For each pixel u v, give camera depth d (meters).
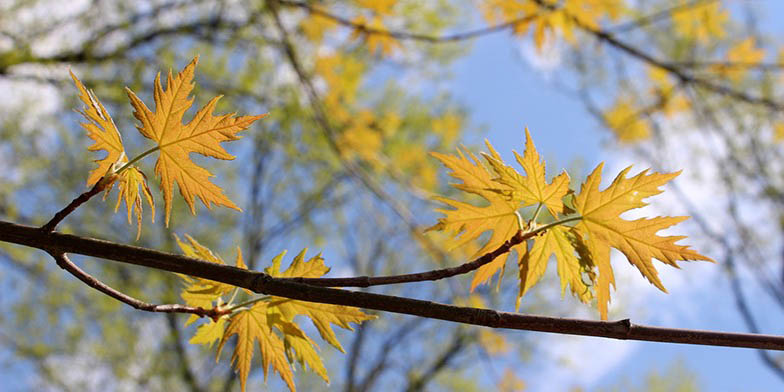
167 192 1.09
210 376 8.54
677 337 0.92
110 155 1.09
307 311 1.19
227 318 1.19
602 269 1.13
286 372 1.20
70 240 0.93
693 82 4.46
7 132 6.27
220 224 8.62
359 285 0.95
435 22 4.71
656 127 6.04
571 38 3.65
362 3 3.70
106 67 5.35
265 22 4.88
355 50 5.04
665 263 1.08
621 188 1.12
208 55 5.68
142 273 7.52
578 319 0.93
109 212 7.47
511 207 1.18
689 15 4.33
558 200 1.16
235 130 1.07
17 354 7.33
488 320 0.90
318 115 4.64
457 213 1.20
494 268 1.21
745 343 0.91
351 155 5.14
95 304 7.26
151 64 5.38
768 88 5.28
